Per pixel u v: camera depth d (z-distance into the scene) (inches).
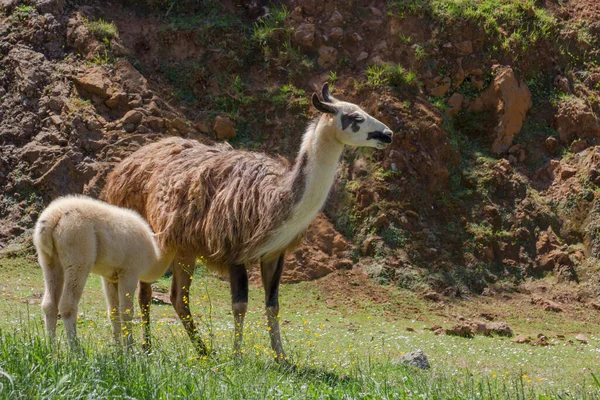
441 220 871.1
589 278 844.0
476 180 904.9
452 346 595.8
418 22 991.6
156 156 499.5
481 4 1037.8
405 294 791.1
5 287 648.4
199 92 930.1
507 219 887.1
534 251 871.1
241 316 447.2
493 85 972.6
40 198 814.5
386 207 855.7
